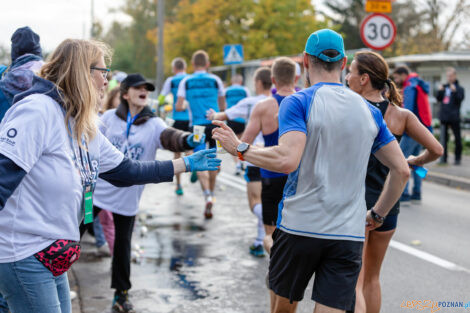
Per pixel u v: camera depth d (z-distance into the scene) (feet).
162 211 35.58
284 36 150.00
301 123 11.64
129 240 19.24
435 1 145.18
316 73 12.47
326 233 11.76
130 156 19.70
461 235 29.17
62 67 10.74
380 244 15.70
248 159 12.03
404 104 36.45
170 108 41.01
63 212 10.44
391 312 19.01
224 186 45.19
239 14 153.89
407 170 12.74
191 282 22.07
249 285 21.81
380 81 15.35
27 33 17.02
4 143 9.77
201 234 29.71
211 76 39.17
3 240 10.05
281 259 12.38
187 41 165.17
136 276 22.72
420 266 23.94
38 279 10.22
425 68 98.48
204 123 38.73
